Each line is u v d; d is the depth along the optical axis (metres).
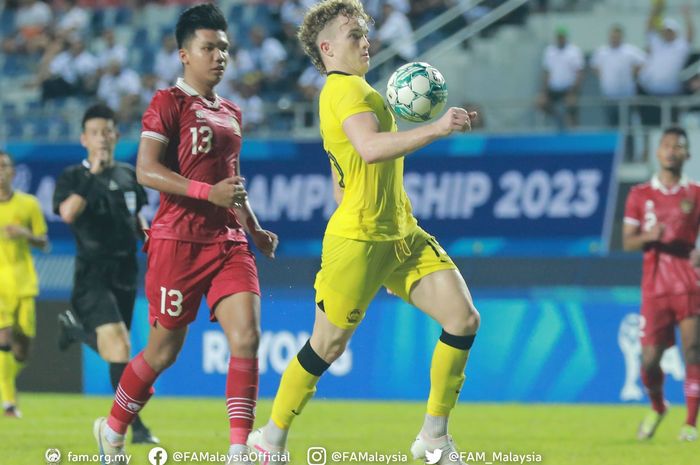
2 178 34.97
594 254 40.56
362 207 17.75
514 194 41.25
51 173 44.59
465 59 52.75
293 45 56.47
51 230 44.53
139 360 19.19
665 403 28.16
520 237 41.22
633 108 44.97
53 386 44.25
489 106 45.75
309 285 42.62
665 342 28.34
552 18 53.75
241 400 17.95
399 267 18.34
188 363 43.03
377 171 17.61
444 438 18.52
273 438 18.80
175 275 18.45
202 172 18.70
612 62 47.91
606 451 24.97
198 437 27.89
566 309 40.16
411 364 41.28
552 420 33.06
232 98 52.69
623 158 42.28
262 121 50.88
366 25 18.06
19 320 35.16
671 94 47.66
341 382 41.84
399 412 36.03
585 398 39.84
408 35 52.97
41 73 58.84
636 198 29.08
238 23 59.00
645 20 53.12
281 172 42.97
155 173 18.11
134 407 19.34
